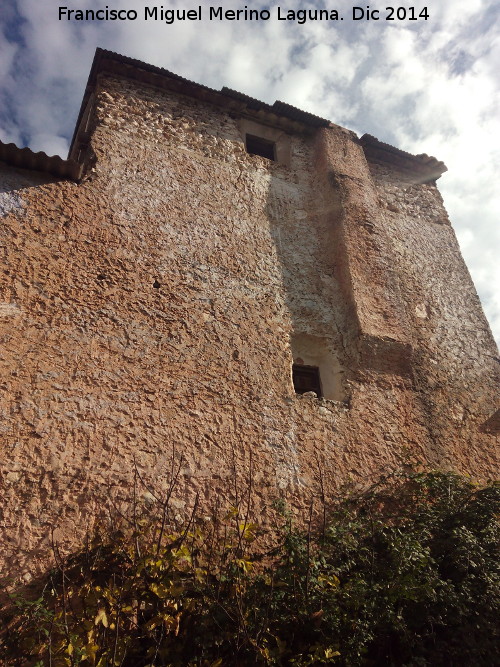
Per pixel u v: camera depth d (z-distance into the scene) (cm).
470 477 618
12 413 443
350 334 654
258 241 685
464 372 720
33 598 383
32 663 353
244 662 371
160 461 477
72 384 478
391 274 724
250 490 498
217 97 784
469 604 414
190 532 434
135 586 393
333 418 581
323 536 452
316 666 383
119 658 358
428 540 474
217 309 595
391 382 641
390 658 410
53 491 426
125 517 439
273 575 407
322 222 760
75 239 555
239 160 753
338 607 398
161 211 631
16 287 500
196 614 397
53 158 566
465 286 827
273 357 597
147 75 738
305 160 833
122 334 525
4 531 398
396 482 559
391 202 862
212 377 546
